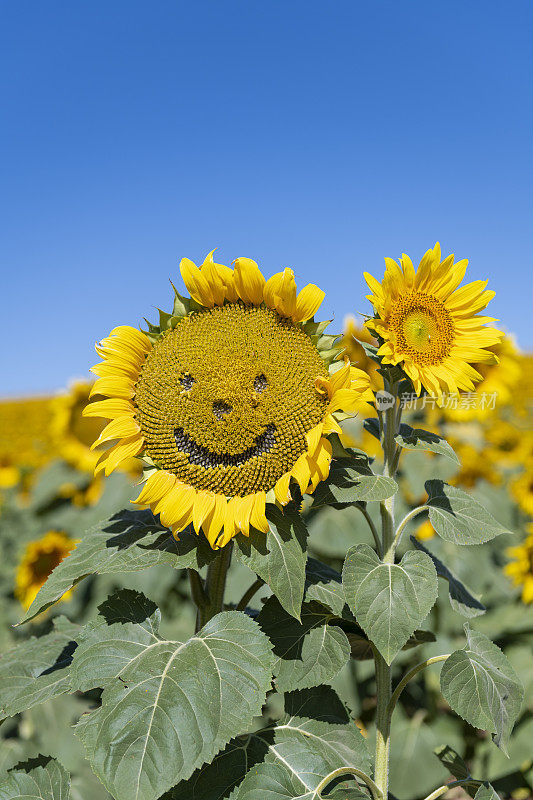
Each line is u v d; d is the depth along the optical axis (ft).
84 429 7.34
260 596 3.74
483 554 5.71
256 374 3.08
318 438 2.97
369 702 5.39
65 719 4.72
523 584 5.48
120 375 3.13
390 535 3.23
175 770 2.69
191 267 3.17
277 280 3.12
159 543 3.11
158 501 3.07
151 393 3.11
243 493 3.06
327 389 3.03
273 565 2.97
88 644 2.99
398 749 4.94
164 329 3.20
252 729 4.12
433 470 5.49
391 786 4.80
